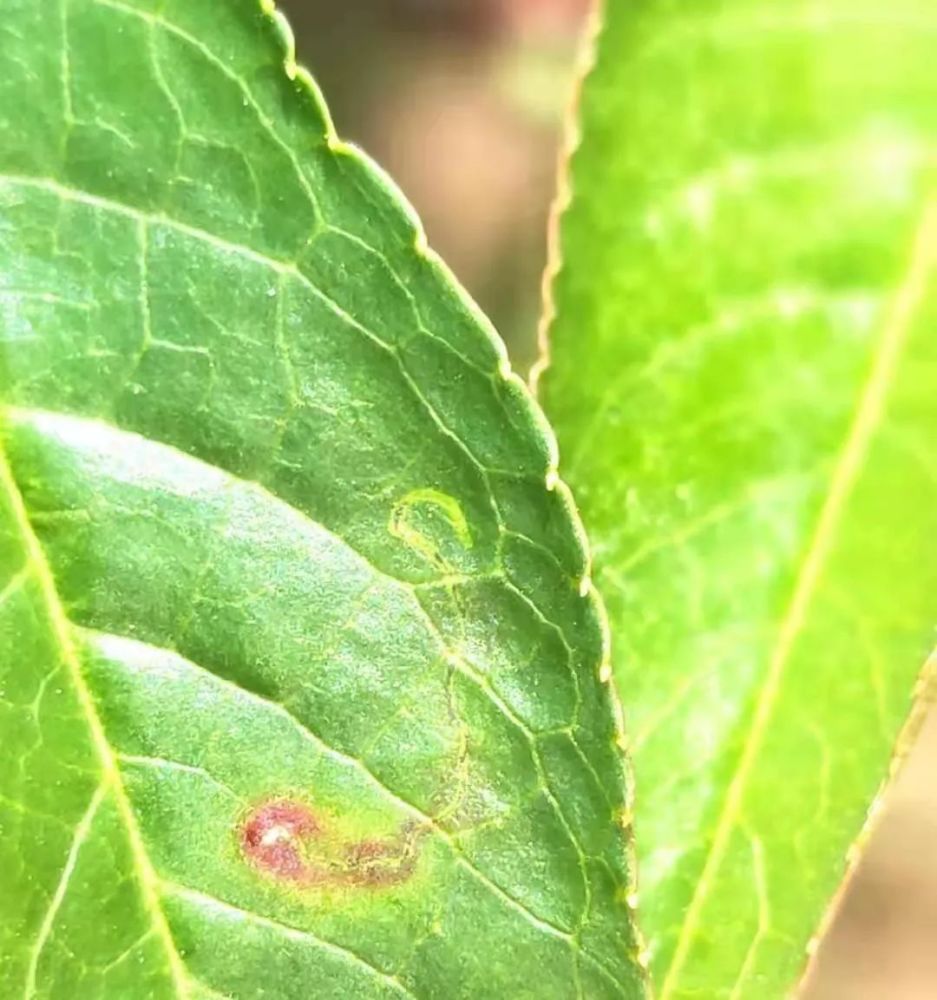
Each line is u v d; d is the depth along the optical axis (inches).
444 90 12.0
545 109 11.8
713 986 5.6
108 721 5.2
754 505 5.9
